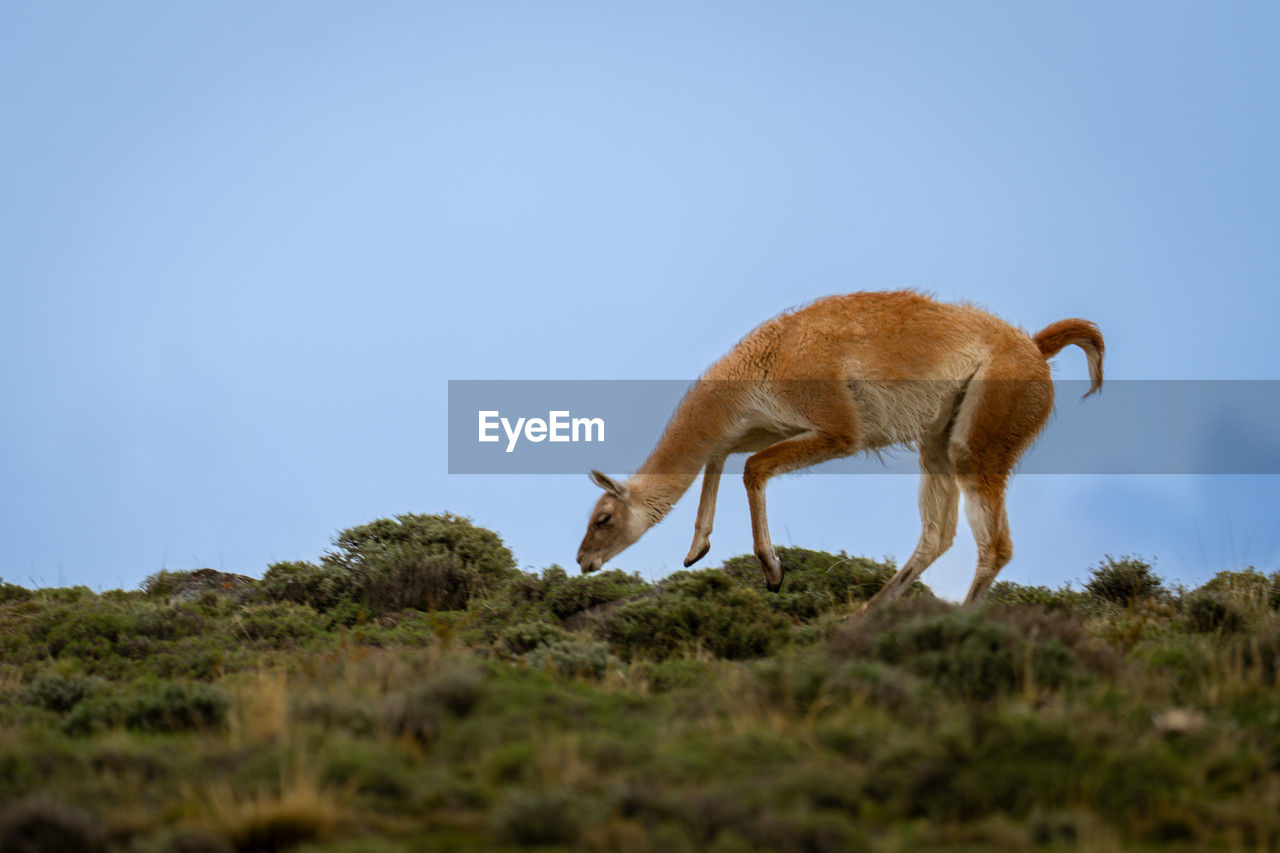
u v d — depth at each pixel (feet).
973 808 68.49
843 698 84.94
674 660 115.24
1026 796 69.10
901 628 99.60
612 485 153.69
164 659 131.54
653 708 90.94
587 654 109.50
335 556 180.45
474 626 145.89
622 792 67.21
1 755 79.61
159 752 80.59
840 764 72.79
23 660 132.67
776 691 87.25
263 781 71.77
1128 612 135.74
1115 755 72.54
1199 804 68.39
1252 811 67.00
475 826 66.33
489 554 185.88
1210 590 145.18
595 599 155.74
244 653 134.00
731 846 61.16
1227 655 99.25
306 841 64.59
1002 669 89.97
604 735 80.69
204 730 90.68
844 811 67.77
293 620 148.97
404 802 70.18
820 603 148.77
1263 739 80.59
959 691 88.07
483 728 81.87
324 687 100.17
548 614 150.92
